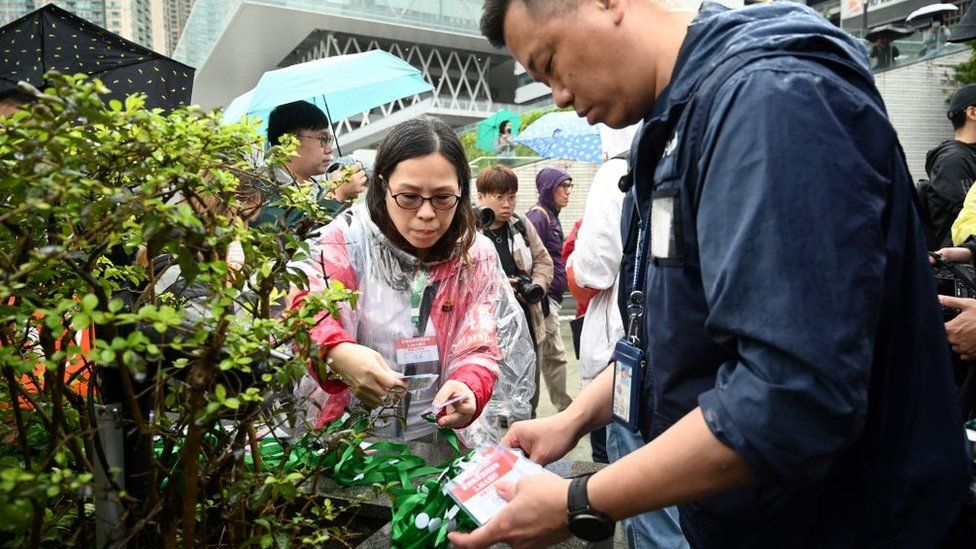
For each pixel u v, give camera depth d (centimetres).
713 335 86
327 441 106
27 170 72
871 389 92
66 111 69
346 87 354
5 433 107
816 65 84
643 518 189
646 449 87
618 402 122
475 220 187
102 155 82
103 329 86
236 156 91
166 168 79
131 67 280
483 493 112
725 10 101
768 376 77
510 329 197
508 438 139
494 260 197
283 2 2808
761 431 76
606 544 132
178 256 79
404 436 179
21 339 99
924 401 93
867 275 77
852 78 86
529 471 116
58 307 73
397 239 179
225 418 94
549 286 383
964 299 177
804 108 80
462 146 173
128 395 84
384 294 179
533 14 102
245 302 96
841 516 94
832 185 77
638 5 104
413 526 122
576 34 101
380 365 144
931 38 1383
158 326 71
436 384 182
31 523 84
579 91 106
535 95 3541
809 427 75
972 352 176
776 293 76
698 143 92
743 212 79
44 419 94
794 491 87
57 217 80
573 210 1305
